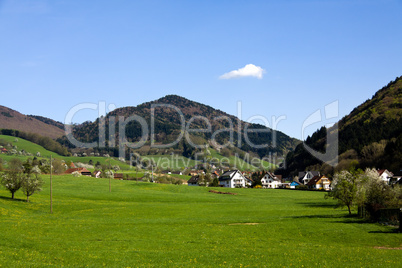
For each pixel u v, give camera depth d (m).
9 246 36.00
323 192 145.38
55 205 76.69
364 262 32.22
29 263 29.56
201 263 32.09
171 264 31.53
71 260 32.44
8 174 80.38
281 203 96.62
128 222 57.59
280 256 35.03
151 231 49.47
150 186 136.00
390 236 46.44
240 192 137.75
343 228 51.97
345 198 66.44
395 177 127.75
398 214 53.03
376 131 195.88
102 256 34.03
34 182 78.62
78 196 95.81
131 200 95.69
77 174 154.00
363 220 60.12
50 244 38.78
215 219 61.91
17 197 82.12
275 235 48.19
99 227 52.16
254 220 60.50
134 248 38.56
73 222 56.50
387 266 30.67
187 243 42.00
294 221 59.12
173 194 112.88
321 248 39.56
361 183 67.81
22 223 51.78
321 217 64.88
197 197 106.69
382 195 65.81
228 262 32.53
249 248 39.38
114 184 134.50
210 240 43.97
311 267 30.62
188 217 65.50
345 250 38.22
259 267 30.73
